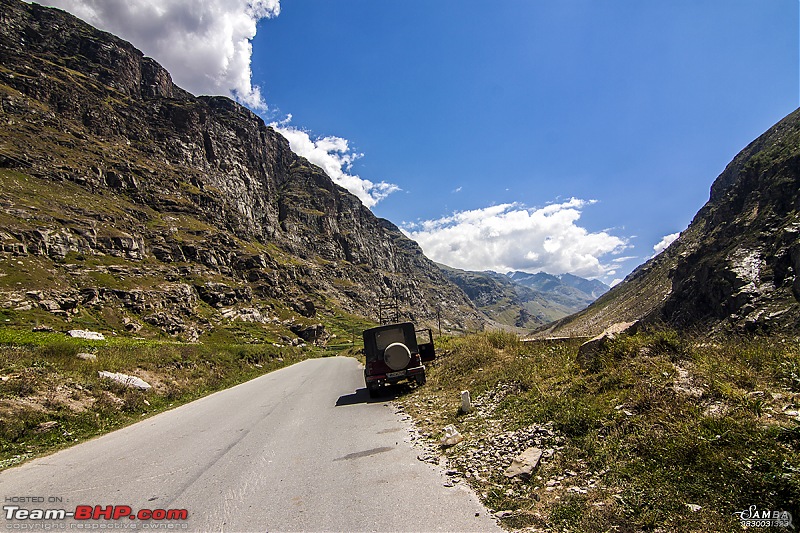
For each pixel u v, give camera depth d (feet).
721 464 14.23
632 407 20.47
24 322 178.60
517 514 14.40
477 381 38.45
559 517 13.74
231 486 19.81
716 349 25.66
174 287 331.36
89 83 646.74
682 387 20.61
